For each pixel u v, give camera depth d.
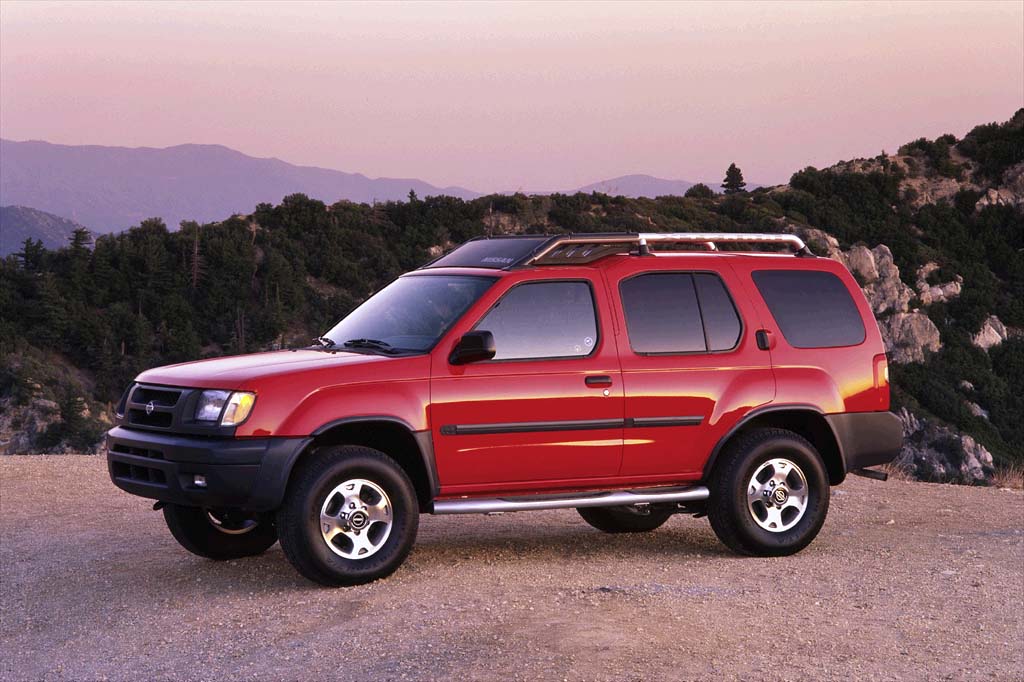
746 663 5.05
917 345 100.38
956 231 115.94
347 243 102.69
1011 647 5.45
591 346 7.29
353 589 6.54
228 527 7.73
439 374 6.83
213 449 6.30
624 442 7.30
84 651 5.82
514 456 7.02
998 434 92.75
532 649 5.21
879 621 5.92
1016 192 119.69
